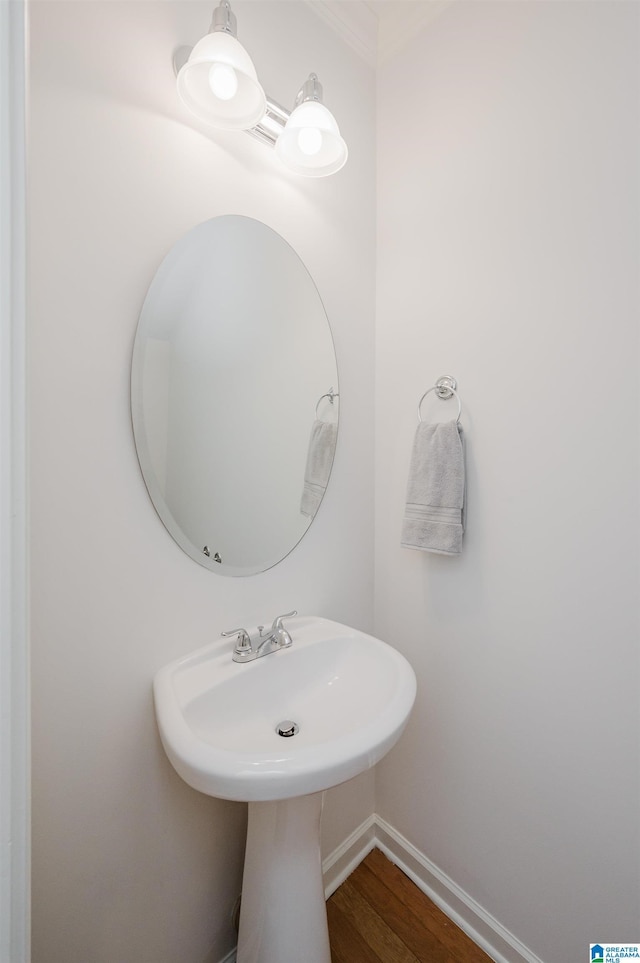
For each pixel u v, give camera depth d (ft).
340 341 4.41
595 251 3.14
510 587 3.70
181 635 3.19
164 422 3.05
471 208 3.91
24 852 1.81
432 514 3.93
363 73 4.61
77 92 2.57
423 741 4.44
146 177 2.90
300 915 3.07
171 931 3.21
